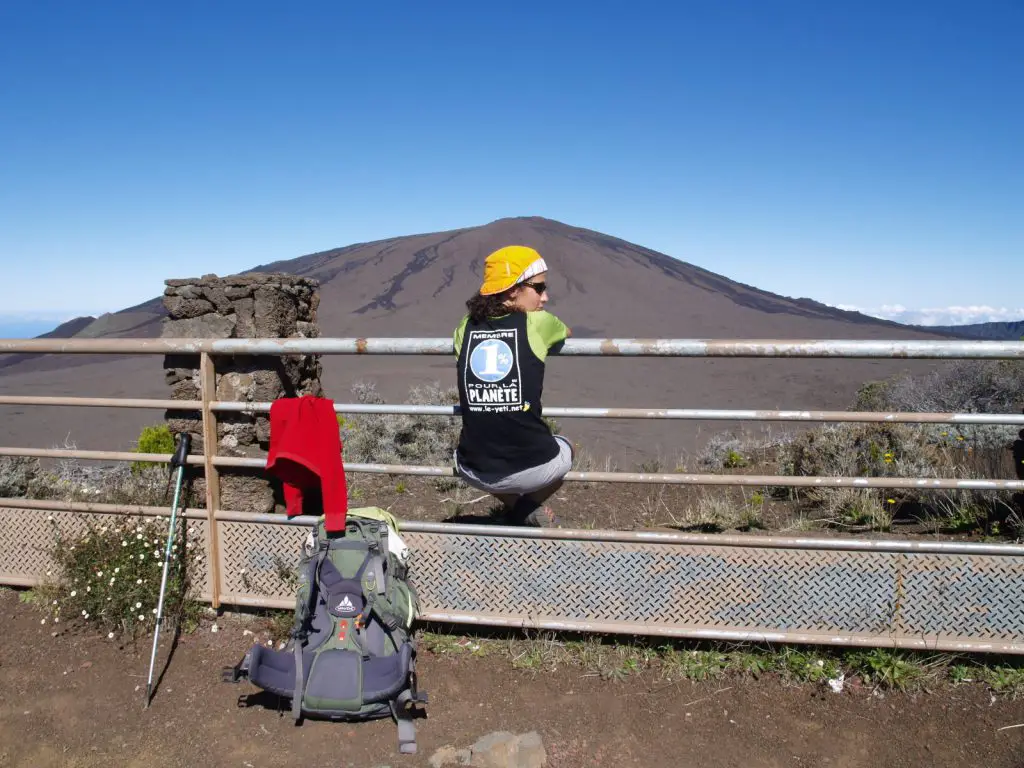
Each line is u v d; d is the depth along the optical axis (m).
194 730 3.26
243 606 4.15
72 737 3.22
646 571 3.63
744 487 6.42
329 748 3.15
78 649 3.86
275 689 3.21
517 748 3.07
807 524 5.16
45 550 4.29
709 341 3.40
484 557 3.73
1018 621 3.43
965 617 3.46
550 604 3.72
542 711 3.37
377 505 5.83
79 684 3.59
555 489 3.79
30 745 3.18
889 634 3.51
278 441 3.67
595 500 6.08
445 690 3.52
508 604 3.75
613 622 3.67
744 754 3.10
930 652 3.55
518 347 3.36
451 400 9.59
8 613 4.18
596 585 3.67
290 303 5.19
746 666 3.60
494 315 3.43
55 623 4.08
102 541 4.09
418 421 8.18
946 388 10.25
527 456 3.43
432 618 3.78
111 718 3.35
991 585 3.42
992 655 3.58
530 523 5.10
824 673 3.53
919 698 3.37
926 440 6.77
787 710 3.34
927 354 3.28
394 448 7.75
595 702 3.42
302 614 3.25
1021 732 3.14
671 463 10.28
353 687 3.14
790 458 7.25
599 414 3.55
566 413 3.56
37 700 3.47
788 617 3.57
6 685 3.57
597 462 8.37
